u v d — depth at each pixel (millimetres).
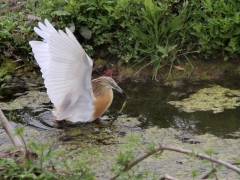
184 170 9492
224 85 13133
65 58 10094
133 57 13742
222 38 13516
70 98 11047
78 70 10523
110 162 9797
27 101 12562
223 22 13297
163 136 10852
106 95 11625
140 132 11070
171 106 12164
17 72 13859
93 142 10695
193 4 13727
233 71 13625
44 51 11266
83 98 11336
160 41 13727
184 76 13570
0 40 14062
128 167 7324
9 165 7691
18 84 13555
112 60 13945
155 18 13453
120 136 10930
